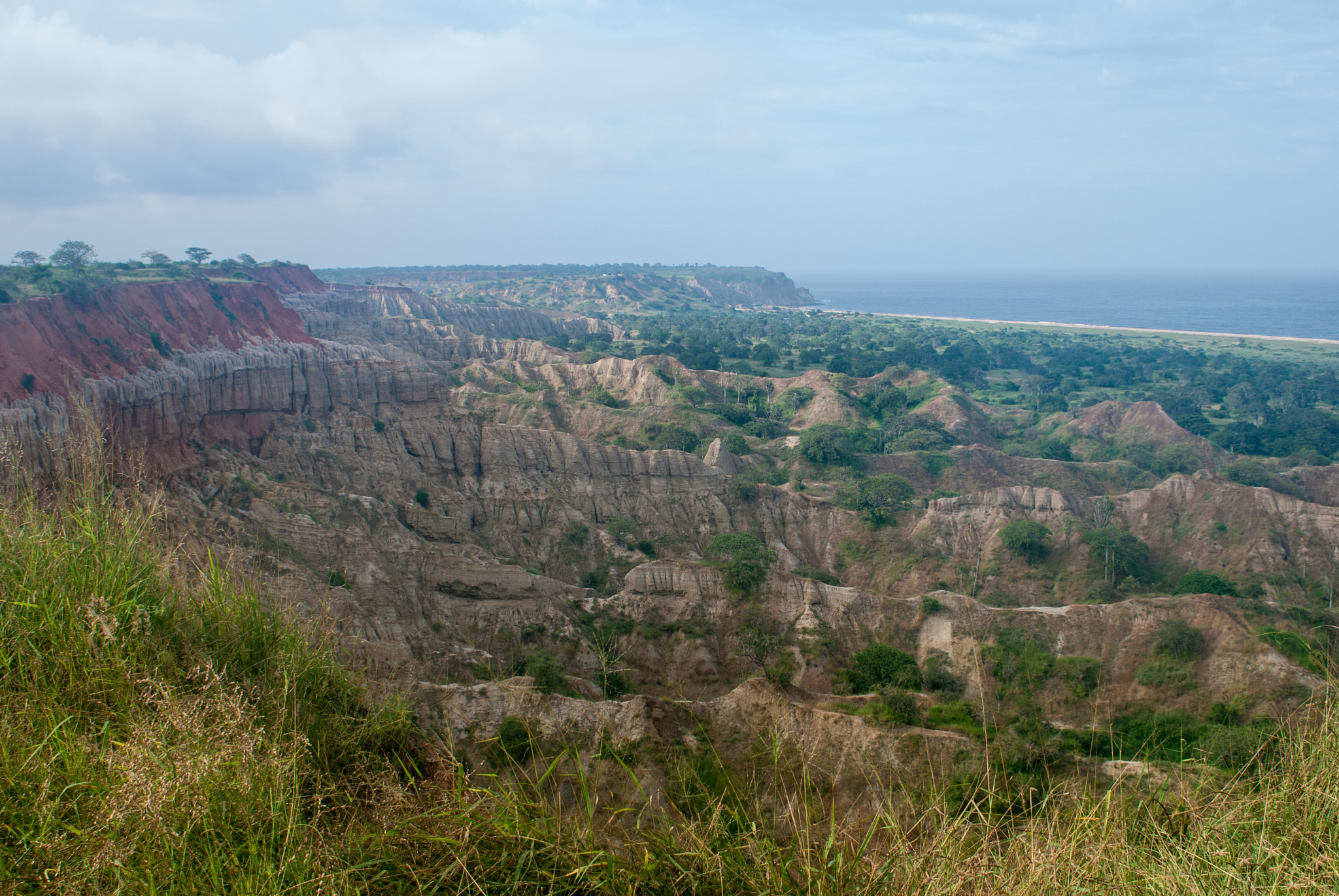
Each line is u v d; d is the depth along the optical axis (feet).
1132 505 240.53
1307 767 26.94
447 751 32.12
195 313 267.39
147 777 20.95
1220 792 28.12
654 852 23.72
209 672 26.50
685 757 67.56
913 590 213.05
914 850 24.99
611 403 357.61
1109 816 26.14
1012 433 383.65
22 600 27.96
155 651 27.89
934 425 352.49
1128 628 139.95
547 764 36.40
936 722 101.96
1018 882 23.82
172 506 127.85
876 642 147.54
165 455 190.08
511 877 22.36
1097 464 300.20
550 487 235.61
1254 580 203.00
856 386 401.29
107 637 25.50
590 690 128.47
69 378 172.35
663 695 142.20
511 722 65.10
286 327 321.52
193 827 20.84
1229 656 128.47
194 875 20.03
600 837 24.90
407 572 161.58
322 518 180.14
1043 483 290.15
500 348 459.73
